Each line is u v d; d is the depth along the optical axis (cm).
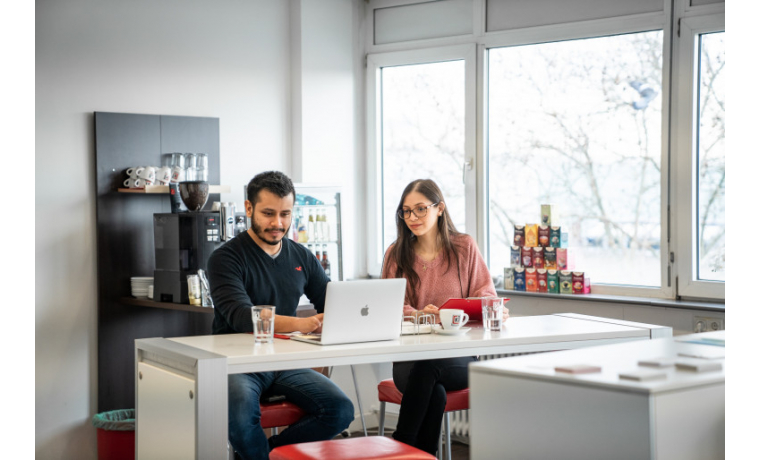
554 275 452
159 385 272
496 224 494
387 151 538
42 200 424
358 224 539
